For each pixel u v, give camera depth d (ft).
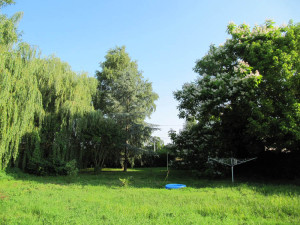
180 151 65.57
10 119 47.19
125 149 92.58
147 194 34.06
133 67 117.19
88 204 26.05
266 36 49.47
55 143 66.69
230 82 45.78
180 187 42.27
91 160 92.02
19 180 52.37
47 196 32.04
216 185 45.93
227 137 57.21
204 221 18.58
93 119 76.54
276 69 45.83
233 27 54.80
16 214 21.63
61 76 68.74
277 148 51.06
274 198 28.25
